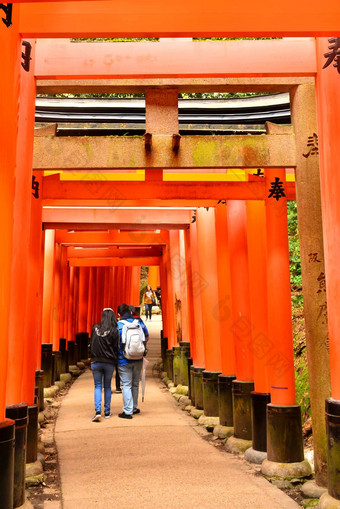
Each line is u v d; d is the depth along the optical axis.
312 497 4.19
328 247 3.71
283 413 4.89
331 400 3.58
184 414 8.41
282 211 5.13
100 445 6.18
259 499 4.20
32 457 4.79
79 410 8.78
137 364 8.21
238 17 3.12
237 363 6.15
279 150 4.59
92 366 7.94
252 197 5.61
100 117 7.00
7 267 2.76
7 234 2.74
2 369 2.79
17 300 3.94
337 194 3.65
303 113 4.62
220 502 4.12
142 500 4.19
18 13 2.88
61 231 11.70
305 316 4.58
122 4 3.17
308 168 4.57
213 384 7.47
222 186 5.62
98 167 4.42
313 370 4.43
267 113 6.73
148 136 4.38
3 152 2.71
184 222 8.77
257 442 5.44
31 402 4.92
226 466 5.23
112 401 9.79
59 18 3.18
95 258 15.29
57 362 11.75
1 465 2.80
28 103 4.07
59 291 11.88
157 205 7.07
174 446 6.12
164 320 14.67
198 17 3.14
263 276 5.59
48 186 5.65
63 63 4.11
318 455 4.31
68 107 6.90
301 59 4.00
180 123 7.02
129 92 4.73
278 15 3.11
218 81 4.57
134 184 5.66
